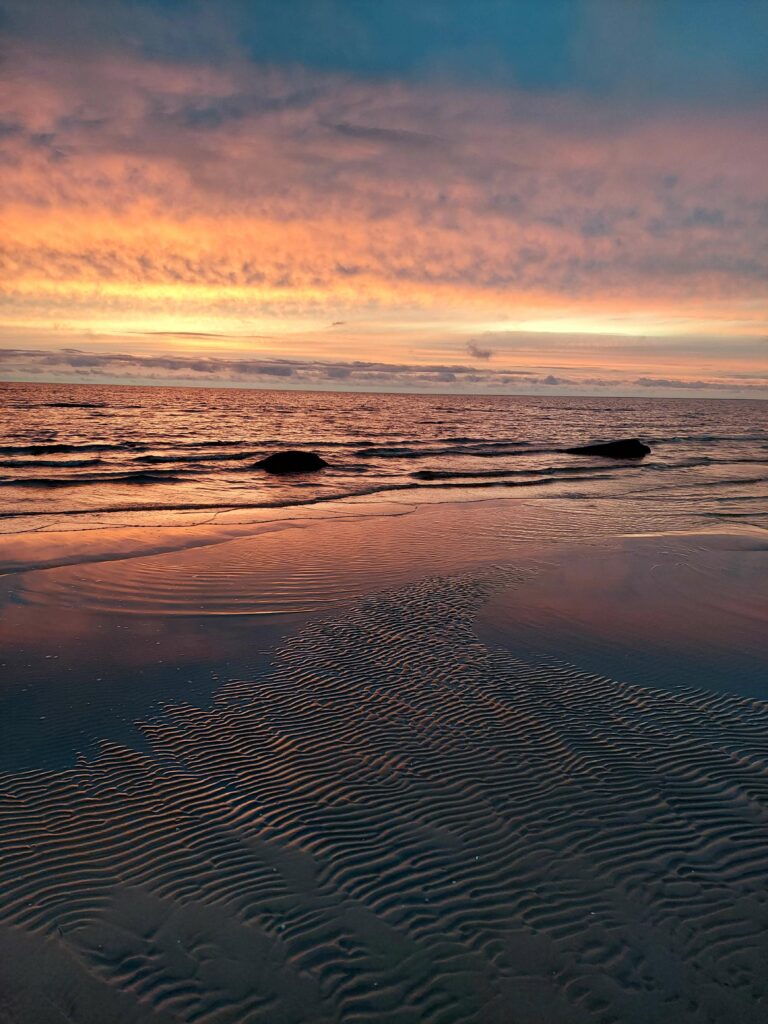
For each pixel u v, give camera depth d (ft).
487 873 15.12
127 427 153.07
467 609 33.19
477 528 52.65
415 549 45.21
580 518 57.88
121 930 13.43
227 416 210.18
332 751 20.16
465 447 126.82
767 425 250.37
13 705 22.66
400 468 95.96
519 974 12.58
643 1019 11.68
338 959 12.89
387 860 15.51
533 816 17.13
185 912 13.92
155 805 17.40
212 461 96.94
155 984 12.32
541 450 123.24
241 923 13.66
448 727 21.66
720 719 22.36
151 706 22.88
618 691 24.41
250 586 36.50
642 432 183.73
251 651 27.84
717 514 61.16
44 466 86.99
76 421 164.45
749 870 15.19
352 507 62.44
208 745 20.42
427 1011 11.89
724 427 224.53
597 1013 11.80
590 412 323.78
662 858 15.57
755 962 12.75
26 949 12.89
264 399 411.13
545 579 38.70
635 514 60.44
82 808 17.17
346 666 26.32
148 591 35.45
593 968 12.69
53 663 26.23
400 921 13.76
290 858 15.55
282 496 69.46
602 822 16.90
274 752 20.08
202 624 30.94
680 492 76.13
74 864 15.16
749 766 19.51
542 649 28.32
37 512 57.16
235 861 15.42
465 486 79.51
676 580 39.01
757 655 28.04
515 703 23.38
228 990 12.23
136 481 77.30
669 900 14.29
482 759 19.80
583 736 21.16
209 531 50.11
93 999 11.98
